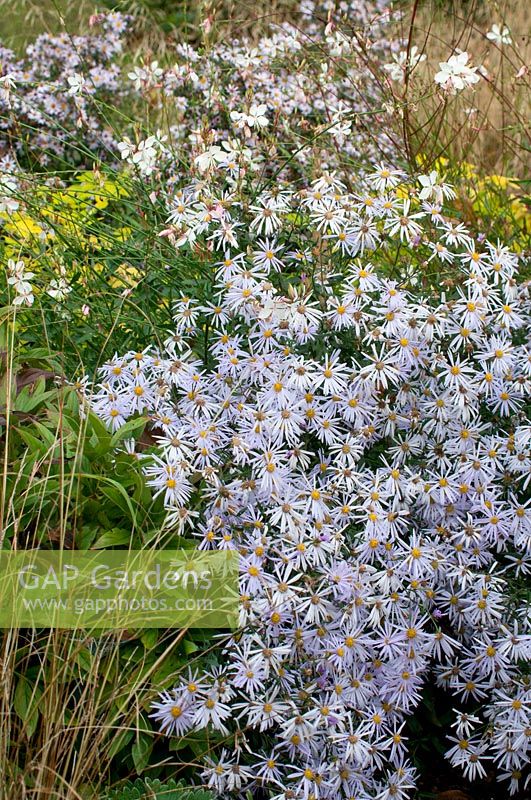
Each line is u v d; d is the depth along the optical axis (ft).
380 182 9.78
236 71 14.48
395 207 9.43
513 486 8.98
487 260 10.06
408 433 8.96
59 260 11.57
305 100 13.70
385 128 13.98
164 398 9.00
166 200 11.16
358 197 9.84
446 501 8.82
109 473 8.18
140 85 12.67
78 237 12.02
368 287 8.96
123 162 14.70
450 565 8.63
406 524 8.53
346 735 7.71
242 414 8.73
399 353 8.71
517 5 16.06
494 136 16.12
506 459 8.95
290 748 7.67
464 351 9.20
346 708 8.02
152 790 7.32
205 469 8.18
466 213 13.66
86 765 7.06
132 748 7.44
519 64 15.38
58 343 11.14
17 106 17.15
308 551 7.98
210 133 10.69
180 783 7.41
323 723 7.71
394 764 8.29
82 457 7.90
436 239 10.06
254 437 8.50
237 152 10.19
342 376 8.63
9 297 10.82
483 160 15.31
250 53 12.90
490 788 9.25
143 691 7.55
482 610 8.46
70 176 17.29
